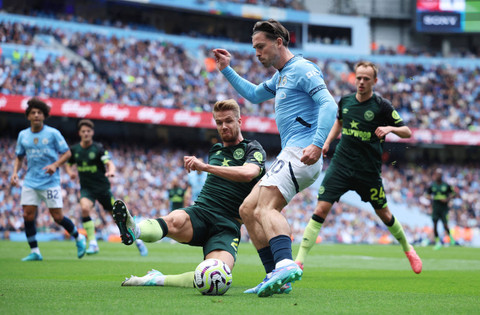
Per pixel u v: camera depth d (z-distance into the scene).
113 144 28.88
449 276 7.21
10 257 10.05
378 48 39.88
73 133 28.31
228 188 4.96
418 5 36.97
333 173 6.99
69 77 27.22
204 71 32.50
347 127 7.00
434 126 33.84
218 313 3.31
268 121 28.95
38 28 28.83
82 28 30.16
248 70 33.84
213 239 4.82
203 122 28.00
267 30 4.62
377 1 40.56
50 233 21.97
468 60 36.47
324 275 7.26
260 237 4.59
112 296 4.16
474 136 30.94
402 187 31.61
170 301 3.86
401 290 5.27
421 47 40.38
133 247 15.66
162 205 27.25
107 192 10.78
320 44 38.72
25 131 9.19
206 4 34.41
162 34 32.47
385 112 6.90
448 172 33.00
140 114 26.73
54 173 9.23
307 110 4.56
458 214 30.45
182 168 29.45
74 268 7.62
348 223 28.11
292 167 4.41
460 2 36.88
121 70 29.50
